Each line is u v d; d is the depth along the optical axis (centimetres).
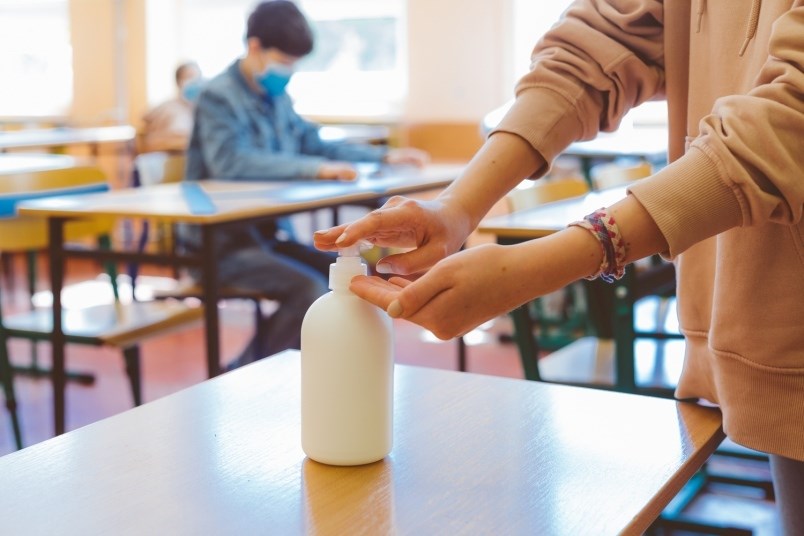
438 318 82
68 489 82
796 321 93
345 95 717
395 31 697
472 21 662
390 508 79
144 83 746
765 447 96
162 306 290
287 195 281
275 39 332
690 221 84
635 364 213
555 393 110
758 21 93
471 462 90
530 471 87
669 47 106
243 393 109
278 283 298
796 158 83
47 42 772
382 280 88
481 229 215
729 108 84
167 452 91
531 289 84
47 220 277
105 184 307
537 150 107
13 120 786
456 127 674
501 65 656
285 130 363
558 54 110
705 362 105
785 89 83
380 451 89
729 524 223
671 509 231
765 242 93
